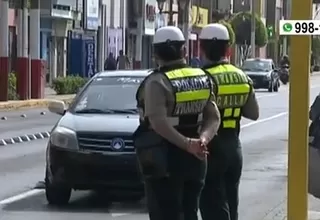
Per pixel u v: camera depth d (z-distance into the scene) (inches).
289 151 920.9
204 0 7652.6
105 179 1240.2
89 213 1230.9
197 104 735.7
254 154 2037.4
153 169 716.0
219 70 849.5
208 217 853.2
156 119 712.4
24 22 3784.5
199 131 743.7
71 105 1380.4
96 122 1277.1
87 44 5221.5
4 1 3491.6
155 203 729.6
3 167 1743.4
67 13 4997.5
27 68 3656.5
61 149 1253.7
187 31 4463.6
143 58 6181.1
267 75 5551.2
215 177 850.1
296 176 922.1
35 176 1606.8
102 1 5428.2
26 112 3356.3
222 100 845.8
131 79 1422.2
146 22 5999.0
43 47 4825.3
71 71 5177.2
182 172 723.4
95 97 1380.4
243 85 858.8
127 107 1347.2
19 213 1226.6
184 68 738.8
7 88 3491.6
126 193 1411.2
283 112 3639.3
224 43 854.5
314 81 7194.9
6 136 2374.5
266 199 1371.8
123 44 5782.5
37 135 2436.0
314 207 1269.7
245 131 2719.0
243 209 1273.4
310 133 1058.1
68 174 1246.9
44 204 1304.1
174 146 724.0
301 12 883.4
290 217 929.5
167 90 719.7
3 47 3491.6
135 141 733.9
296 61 890.7
